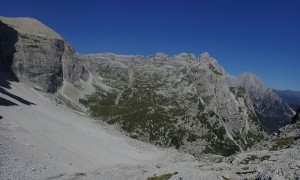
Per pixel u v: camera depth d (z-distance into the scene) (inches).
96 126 6348.4
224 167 2244.1
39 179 2507.4
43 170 2741.1
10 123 3818.9
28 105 5359.3
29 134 3791.8
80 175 2583.7
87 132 5319.9
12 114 4274.1
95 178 2410.2
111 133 6254.9
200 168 2287.2
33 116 4692.4
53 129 4539.9
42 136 3986.2
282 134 3909.9
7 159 2571.4
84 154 4084.6
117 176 2407.7
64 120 5467.5
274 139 3720.5
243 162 2458.2
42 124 4522.6
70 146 4136.3
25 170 2541.8
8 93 5625.0
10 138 3245.6
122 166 2967.5
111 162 4242.1
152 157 5408.5
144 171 2415.1
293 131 3804.1
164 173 2217.0
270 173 1626.5
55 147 3769.7
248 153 2701.8
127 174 2440.9
